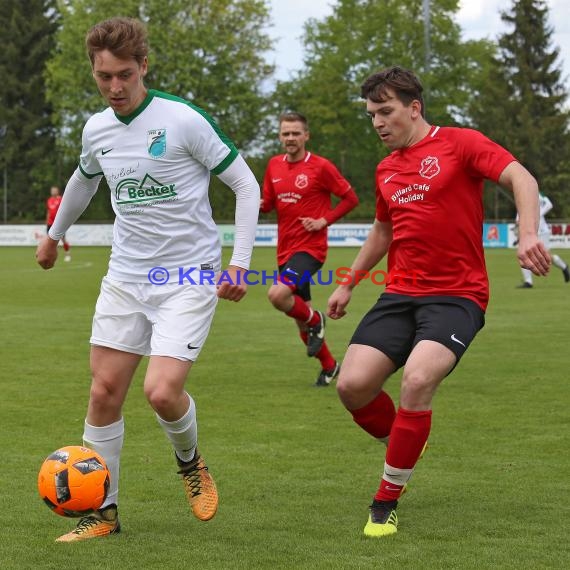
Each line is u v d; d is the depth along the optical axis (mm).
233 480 7086
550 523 5965
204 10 67562
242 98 68062
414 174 6223
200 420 9297
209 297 5934
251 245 6059
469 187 6172
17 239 62844
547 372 12016
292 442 8336
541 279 29391
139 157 5793
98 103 66812
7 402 10195
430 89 68062
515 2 82875
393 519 5844
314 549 5488
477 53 71438
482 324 6285
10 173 83188
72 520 6121
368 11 71312
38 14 84750
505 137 77500
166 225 5871
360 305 21641
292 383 11492
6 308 20938
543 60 82375
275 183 12383
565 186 77000
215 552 5445
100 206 76938
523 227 5574
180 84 65688
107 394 5910
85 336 15984
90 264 39188
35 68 84250
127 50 5559
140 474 7285
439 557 5305
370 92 6262
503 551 5406
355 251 47938
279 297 11320
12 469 7395
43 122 82875
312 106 72938
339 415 9555
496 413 9492
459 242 6176
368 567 5145
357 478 7129
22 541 5684
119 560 5316
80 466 5520
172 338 5758
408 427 5816
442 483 6949
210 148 5883
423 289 6262
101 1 65500
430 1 70062
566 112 79250
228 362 13188
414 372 5809
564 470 7293
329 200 12445
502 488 6801
